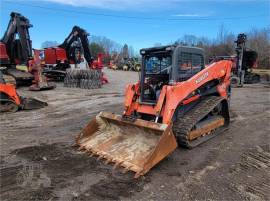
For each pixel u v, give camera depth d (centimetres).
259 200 461
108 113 684
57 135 806
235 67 2141
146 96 712
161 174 547
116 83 2442
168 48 671
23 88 1920
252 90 1872
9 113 1123
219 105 815
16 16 2019
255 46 4381
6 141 750
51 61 2403
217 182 519
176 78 677
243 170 571
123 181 517
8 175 539
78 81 2041
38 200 454
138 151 589
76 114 1102
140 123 596
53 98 1505
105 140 662
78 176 535
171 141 566
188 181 521
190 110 732
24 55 2041
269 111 1120
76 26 2398
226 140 754
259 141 749
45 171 556
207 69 746
